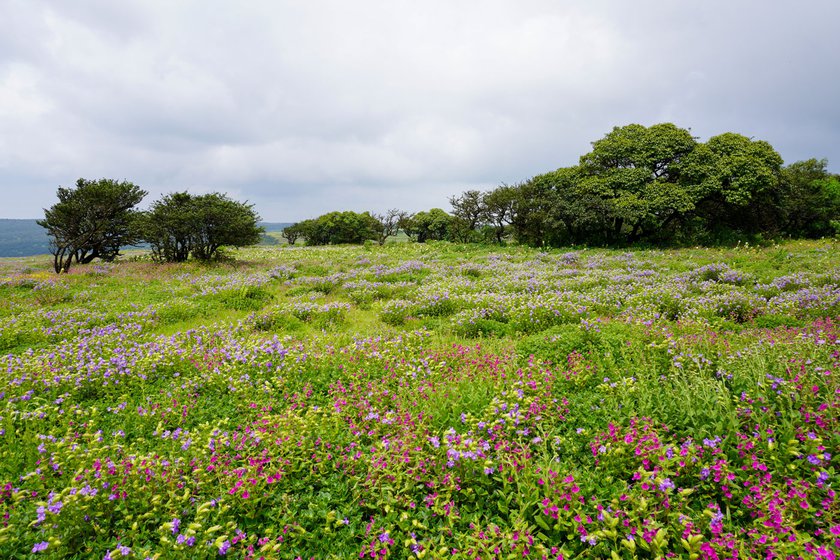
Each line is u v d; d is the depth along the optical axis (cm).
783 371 551
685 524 340
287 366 783
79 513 396
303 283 1950
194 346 924
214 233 2767
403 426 520
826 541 340
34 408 659
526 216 4041
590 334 805
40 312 1272
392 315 1241
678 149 3416
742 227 3422
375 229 8869
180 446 526
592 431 502
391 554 373
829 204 3578
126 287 1881
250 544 374
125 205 3177
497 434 493
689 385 560
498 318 1184
